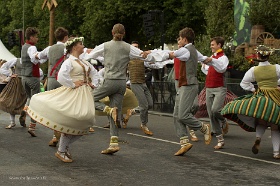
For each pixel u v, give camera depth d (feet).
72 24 107.86
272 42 49.32
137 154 25.54
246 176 21.01
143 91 33.78
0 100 34.22
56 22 108.88
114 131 24.99
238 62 51.93
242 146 29.22
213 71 29.37
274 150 25.18
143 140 30.73
